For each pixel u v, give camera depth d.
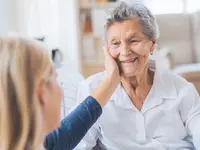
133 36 1.04
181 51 3.82
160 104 1.10
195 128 1.09
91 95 0.97
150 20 1.06
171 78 1.13
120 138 1.11
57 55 2.36
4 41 0.55
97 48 3.96
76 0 3.80
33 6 3.83
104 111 1.10
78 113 0.93
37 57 0.55
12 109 0.51
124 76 1.08
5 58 0.53
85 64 3.97
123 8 1.04
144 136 1.10
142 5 1.06
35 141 0.52
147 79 1.13
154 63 1.15
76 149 1.12
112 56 1.06
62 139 0.89
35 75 0.54
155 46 1.12
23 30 3.83
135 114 1.11
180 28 3.87
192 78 3.25
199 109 1.10
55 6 3.87
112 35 1.05
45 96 0.57
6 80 0.52
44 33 3.89
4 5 3.59
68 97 1.35
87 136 1.12
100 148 1.17
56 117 0.61
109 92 0.99
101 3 3.86
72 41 3.92
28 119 0.51
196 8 4.40
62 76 1.61
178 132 1.11
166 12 4.41
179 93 1.11
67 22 3.90
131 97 1.11
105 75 1.05
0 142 0.51
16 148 0.51
